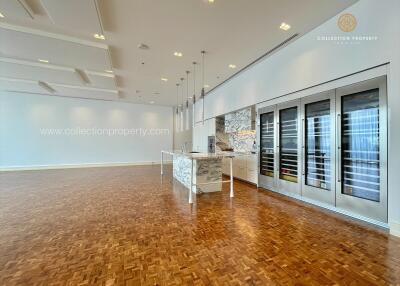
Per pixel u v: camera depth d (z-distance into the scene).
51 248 2.22
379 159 2.62
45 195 4.41
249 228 2.71
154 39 3.85
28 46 3.95
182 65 5.08
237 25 3.39
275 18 3.21
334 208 3.25
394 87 2.44
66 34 3.68
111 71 5.44
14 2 2.74
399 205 2.41
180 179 5.80
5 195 4.41
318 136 3.54
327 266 1.87
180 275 1.76
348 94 3.01
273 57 4.47
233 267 1.87
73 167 8.78
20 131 7.97
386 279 1.69
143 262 1.95
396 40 2.41
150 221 2.97
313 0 2.79
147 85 6.81
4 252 2.13
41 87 6.99
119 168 8.73
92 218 3.10
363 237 2.42
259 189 4.89
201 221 2.96
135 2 2.84
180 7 2.96
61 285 1.64
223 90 6.64
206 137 7.87
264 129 4.92
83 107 8.95
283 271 1.81
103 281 1.68
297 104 3.90
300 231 2.60
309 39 3.58
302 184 3.85
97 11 2.90
